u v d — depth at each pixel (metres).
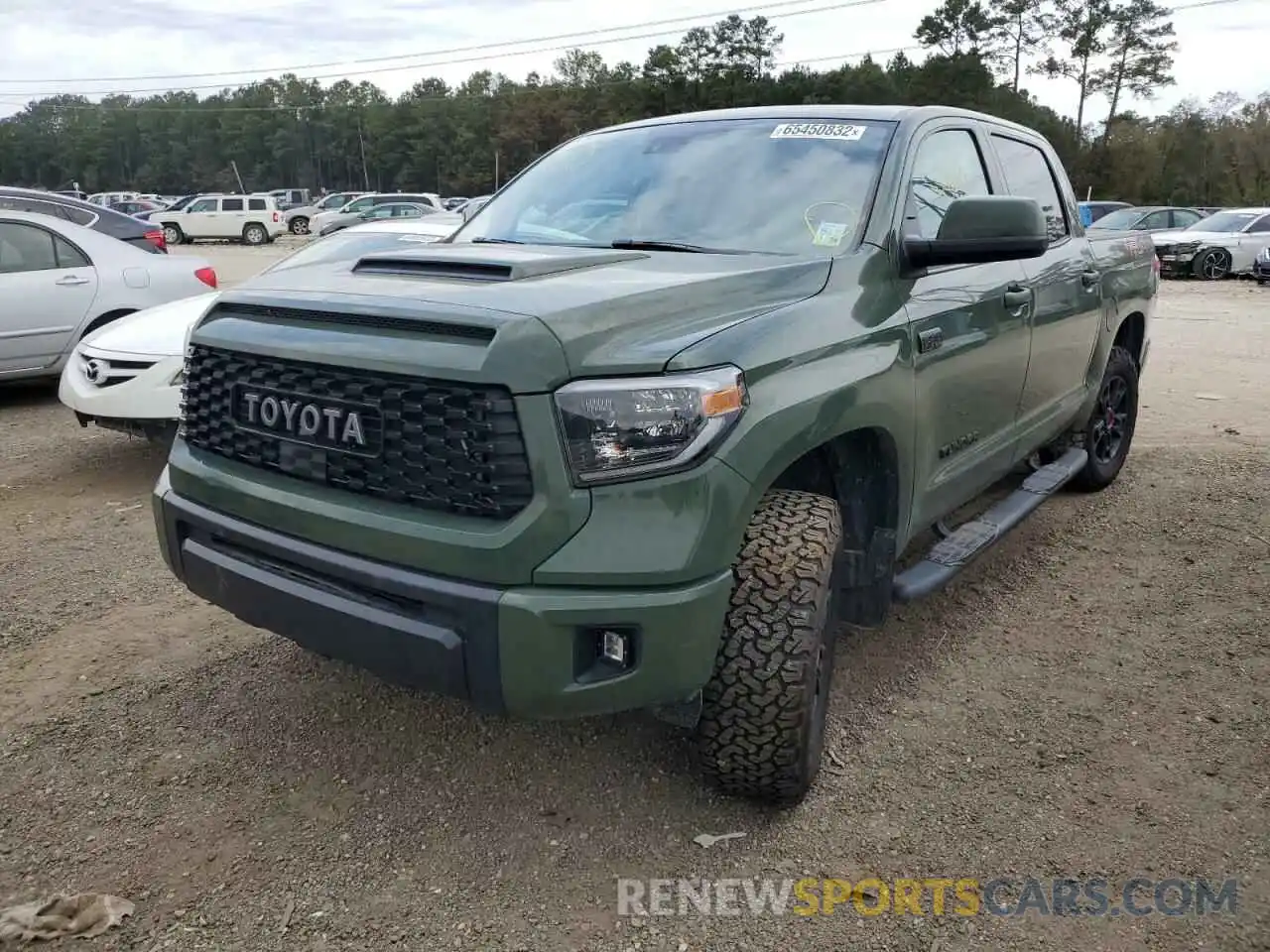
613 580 2.30
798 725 2.62
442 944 2.38
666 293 2.58
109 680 3.62
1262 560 4.73
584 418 2.29
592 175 3.88
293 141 122.19
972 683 3.61
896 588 3.29
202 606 4.27
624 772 3.05
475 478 2.33
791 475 3.12
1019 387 4.16
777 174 3.52
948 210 3.19
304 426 2.61
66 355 8.07
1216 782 3.00
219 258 29.48
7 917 2.43
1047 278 4.32
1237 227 22.80
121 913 2.45
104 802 2.91
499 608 2.28
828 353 2.76
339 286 2.79
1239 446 6.90
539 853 2.69
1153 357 11.11
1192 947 2.37
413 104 111.12
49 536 5.14
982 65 62.84
